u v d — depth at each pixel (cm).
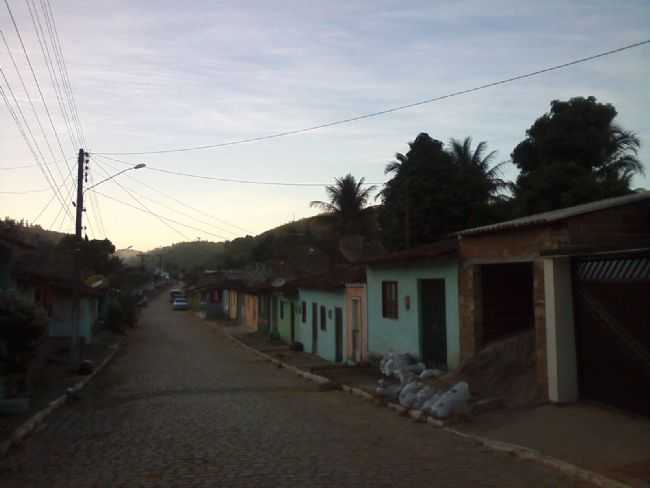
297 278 3394
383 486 736
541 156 2825
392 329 1894
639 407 947
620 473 727
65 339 2822
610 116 2778
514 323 1436
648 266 946
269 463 859
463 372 1338
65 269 3581
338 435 1055
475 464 838
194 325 5528
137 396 1648
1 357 1330
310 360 2573
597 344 1040
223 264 10419
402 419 1212
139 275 9131
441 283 1602
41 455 952
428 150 3039
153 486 755
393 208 3102
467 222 2981
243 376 2108
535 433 956
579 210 1131
